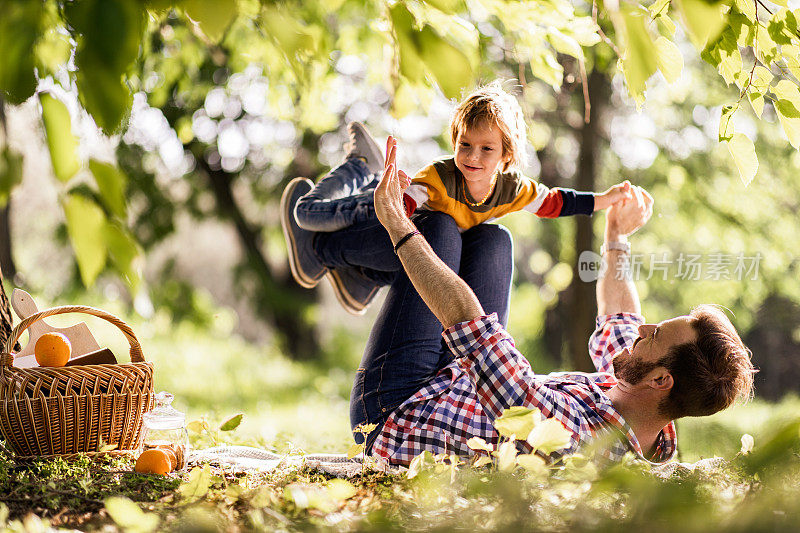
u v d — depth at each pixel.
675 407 2.47
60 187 1.09
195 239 25.78
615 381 2.70
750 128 11.39
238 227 17.14
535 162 11.54
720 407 2.47
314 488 1.99
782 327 13.67
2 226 10.29
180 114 10.51
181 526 1.75
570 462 1.92
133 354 3.00
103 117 1.11
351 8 6.91
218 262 28.28
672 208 12.30
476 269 3.18
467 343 2.35
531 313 16.53
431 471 2.04
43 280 15.12
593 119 10.23
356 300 4.05
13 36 1.14
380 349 2.86
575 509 1.53
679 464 2.64
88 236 1.09
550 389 2.45
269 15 1.38
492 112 3.17
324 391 15.16
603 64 4.25
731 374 2.44
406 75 1.40
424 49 1.38
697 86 11.38
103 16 1.09
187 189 16.12
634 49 1.39
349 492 2.05
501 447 2.02
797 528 1.23
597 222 11.96
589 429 2.42
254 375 14.26
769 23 2.56
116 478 2.43
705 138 11.83
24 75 1.13
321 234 3.88
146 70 6.80
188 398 11.52
